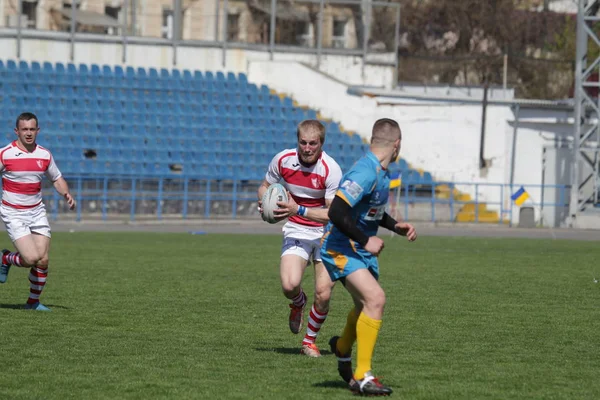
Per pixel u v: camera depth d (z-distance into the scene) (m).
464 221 87.38
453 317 29.11
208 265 45.16
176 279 38.78
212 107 90.75
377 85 101.62
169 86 91.31
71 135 83.56
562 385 19.06
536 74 138.50
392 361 21.59
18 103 84.81
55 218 76.75
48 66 89.00
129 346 23.03
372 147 17.81
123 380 18.92
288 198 21.45
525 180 92.38
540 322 28.23
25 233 28.61
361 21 100.81
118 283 36.94
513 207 91.25
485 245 62.62
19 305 30.22
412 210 87.12
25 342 23.33
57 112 85.12
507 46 133.38
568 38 136.62
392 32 101.88
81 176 76.75
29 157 28.70
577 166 82.06
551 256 53.69
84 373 19.59
